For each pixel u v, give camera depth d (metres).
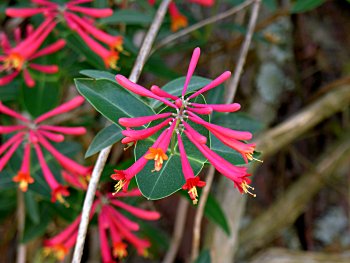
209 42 0.81
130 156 0.71
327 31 0.88
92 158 0.73
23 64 0.61
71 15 0.59
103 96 0.46
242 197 0.73
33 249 0.76
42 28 0.60
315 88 0.85
